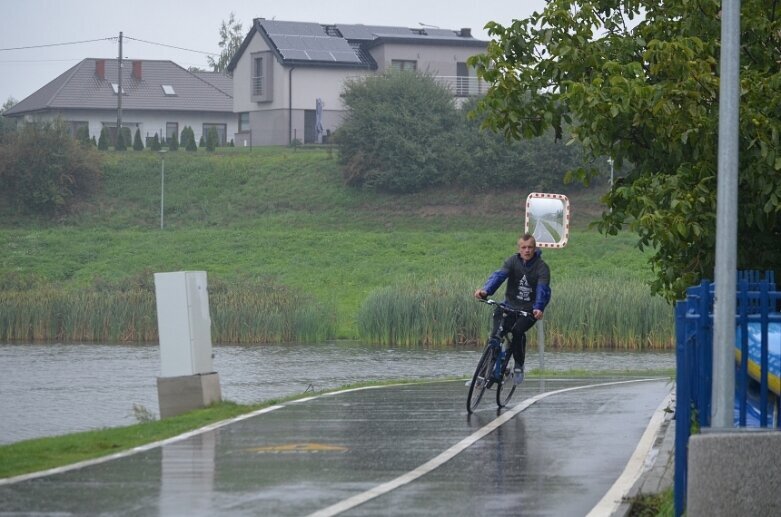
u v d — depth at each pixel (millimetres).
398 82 162750
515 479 22625
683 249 31078
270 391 54000
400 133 159625
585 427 30234
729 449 16078
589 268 124375
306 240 140625
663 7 32906
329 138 185625
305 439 28188
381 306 84875
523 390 41188
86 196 161375
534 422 31391
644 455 25406
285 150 182750
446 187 158125
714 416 17578
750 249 30562
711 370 18922
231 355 75375
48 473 23328
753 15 30344
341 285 123688
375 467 24016
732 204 17734
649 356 74562
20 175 158000
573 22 32594
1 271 130500
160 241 142625
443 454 25719
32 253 138500
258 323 87125
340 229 148250
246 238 142250
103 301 90500
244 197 161125
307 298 92250
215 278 97812
